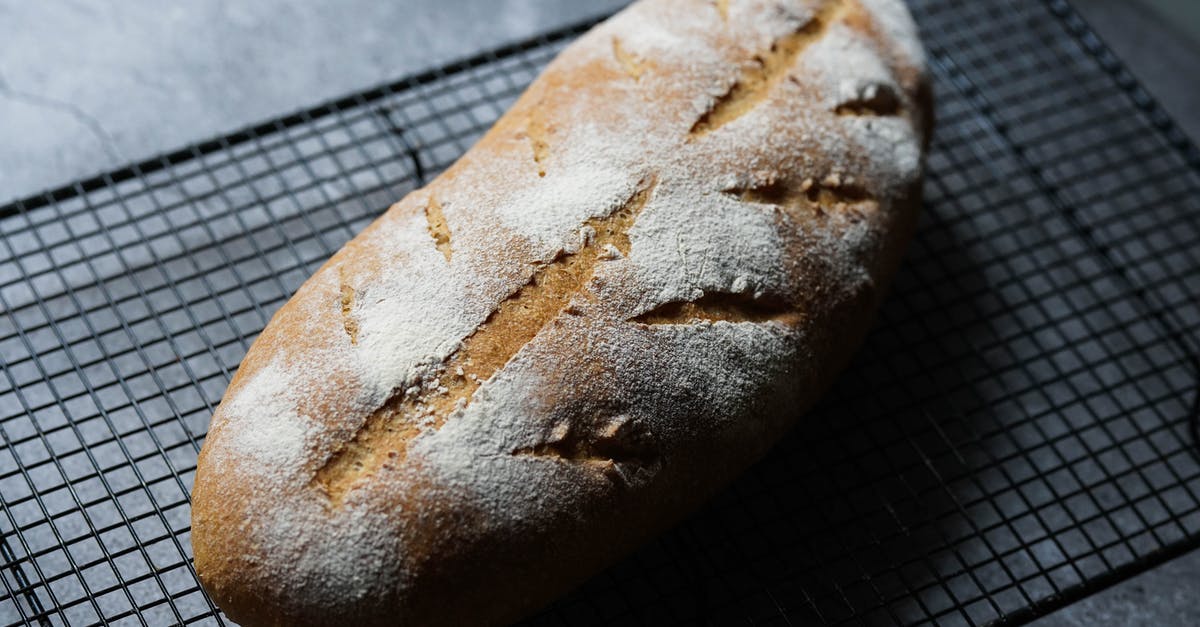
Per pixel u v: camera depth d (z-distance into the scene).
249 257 0.64
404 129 0.69
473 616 0.54
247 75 0.73
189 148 0.66
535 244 0.56
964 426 0.64
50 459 0.58
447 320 0.55
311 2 0.75
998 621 0.58
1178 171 0.72
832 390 0.65
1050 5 0.76
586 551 0.55
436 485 0.53
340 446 0.53
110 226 0.64
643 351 0.55
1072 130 0.73
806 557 0.61
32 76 0.72
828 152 0.60
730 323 0.57
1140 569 0.59
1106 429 0.63
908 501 0.62
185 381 0.64
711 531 0.61
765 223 0.58
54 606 0.58
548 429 0.54
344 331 0.55
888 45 0.64
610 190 0.57
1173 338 0.67
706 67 0.61
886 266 0.61
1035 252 0.70
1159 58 0.78
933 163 0.72
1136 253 0.71
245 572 0.52
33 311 0.65
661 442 0.55
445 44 0.75
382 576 0.52
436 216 0.58
